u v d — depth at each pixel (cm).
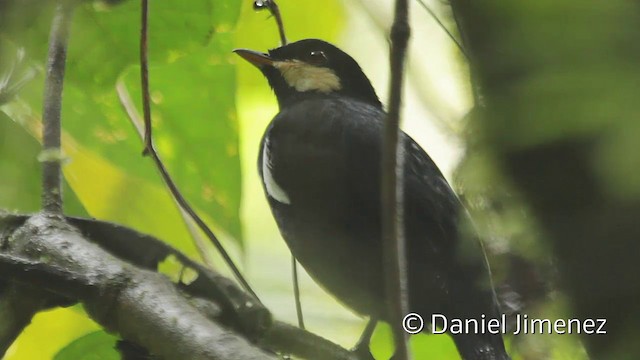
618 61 177
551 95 183
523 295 346
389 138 292
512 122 198
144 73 346
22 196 348
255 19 357
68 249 342
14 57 346
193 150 352
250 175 361
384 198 292
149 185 354
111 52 349
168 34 349
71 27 347
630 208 224
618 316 242
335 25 357
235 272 345
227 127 352
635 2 178
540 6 185
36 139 349
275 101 360
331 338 355
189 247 354
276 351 343
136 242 343
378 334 354
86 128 352
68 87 351
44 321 352
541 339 344
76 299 341
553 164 233
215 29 349
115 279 338
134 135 352
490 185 260
